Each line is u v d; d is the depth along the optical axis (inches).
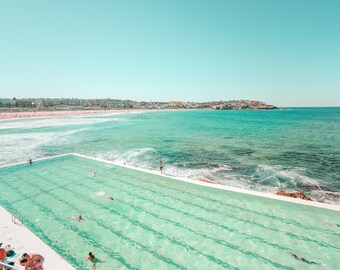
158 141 1409.9
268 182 684.1
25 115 3698.3
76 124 2517.2
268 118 3951.8
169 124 2687.0
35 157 979.3
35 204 507.5
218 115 5187.0
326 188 638.5
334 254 340.5
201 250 352.2
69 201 521.0
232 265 319.9
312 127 2285.9
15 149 1141.1
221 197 534.3
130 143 1332.4
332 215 439.5
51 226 416.5
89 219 442.9
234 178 717.3
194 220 438.9
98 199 532.1
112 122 2906.0
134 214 462.6
